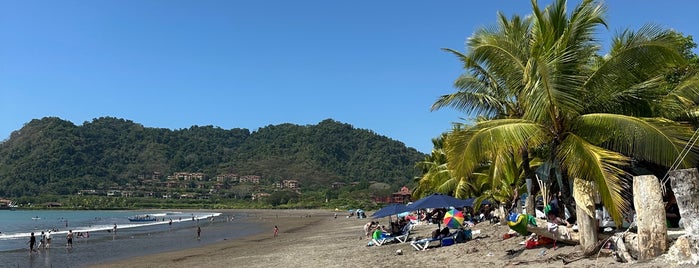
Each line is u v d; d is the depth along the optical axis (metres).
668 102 13.09
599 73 12.04
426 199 19.91
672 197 13.84
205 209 171.75
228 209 170.62
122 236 50.34
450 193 36.44
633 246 9.49
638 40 11.34
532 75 11.79
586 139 11.88
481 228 23.16
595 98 12.38
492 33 13.38
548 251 12.05
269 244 34.06
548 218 14.24
